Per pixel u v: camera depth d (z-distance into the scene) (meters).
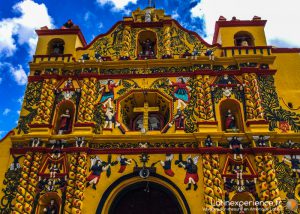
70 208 16.33
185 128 18.19
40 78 20.39
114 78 20.08
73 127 18.59
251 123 17.88
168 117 19.36
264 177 16.44
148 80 19.88
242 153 17.17
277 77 20.09
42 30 22.25
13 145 18.22
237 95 19.11
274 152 17.17
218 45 20.98
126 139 17.83
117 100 19.34
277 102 18.88
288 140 17.53
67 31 22.27
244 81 19.34
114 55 21.31
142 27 22.28
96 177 17.03
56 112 19.36
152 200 17.16
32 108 19.48
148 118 19.69
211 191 16.14
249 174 16.69
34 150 17.78
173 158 17.28
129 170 17.16
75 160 17.41
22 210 16.44
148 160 17.30
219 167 16.89
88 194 16.67
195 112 18.66
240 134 17.52
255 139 17.33
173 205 16.95
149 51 21.75
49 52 21.86
